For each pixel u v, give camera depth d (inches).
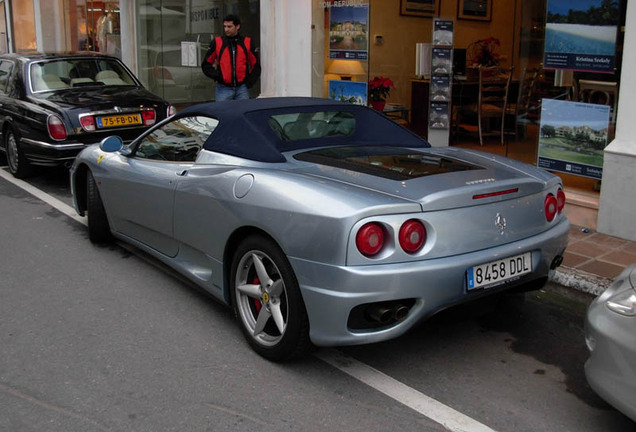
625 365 104.4
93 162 212.2
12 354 146.2
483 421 121.4
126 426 118.3
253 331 145.5
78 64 347.3
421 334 158.7
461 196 127.3
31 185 324.8
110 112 304.0
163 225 175.3
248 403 126.3
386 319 121.9
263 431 117.0
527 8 268.8
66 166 303.7
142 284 189.9
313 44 367.6
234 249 152.0
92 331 158.4
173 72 576.4
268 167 147.3
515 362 145.3
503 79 324.5
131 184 188.2
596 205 235.3
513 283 135.8
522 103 277.4
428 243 124.1
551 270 148.3
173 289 186.2
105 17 659.4
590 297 184.2
